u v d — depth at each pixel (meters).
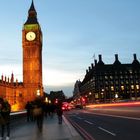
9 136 18.78
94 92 195.12
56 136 19.34
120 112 56.06
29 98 159.38
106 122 31.92
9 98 156.62
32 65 161.25
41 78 167.25
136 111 53.16
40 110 22.03
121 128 23.88
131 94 196.25
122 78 197.25
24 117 41.53
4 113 18.08
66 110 102.62
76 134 20.17
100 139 17.61
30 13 166.00
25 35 162.50
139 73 198.38
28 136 19.55
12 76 164.75
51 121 38.34
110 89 195.88
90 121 35.50
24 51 162.25
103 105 90.69
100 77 196.50
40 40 166.50
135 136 18.17
